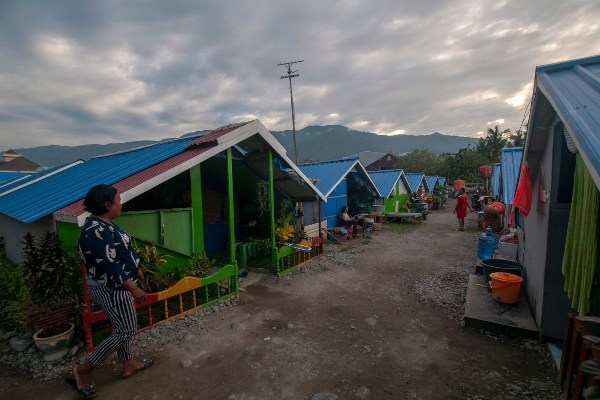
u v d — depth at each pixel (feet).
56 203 18.67
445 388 11.60
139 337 15.52
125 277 10.91
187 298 20.13
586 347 9.23
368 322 17.13
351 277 25.34
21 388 12.09
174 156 22.18
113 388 11.94
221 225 34.35
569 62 13.26
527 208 17.12
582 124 8.16
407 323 16.98
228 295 20.66
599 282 10.28
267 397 11.35
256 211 35.88
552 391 11.16
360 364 13.25
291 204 34.78
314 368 13.01
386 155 182.60
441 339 15.16
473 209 76.33
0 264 24.06
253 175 31.71
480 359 13.38
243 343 15.07
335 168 48.26
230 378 12.45
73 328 14.24
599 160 6.63
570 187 13.48
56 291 14.20
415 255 32.55
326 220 43.09
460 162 144.15
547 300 14.10
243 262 27.84
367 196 53.42
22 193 26.73
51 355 13.50
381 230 49.44
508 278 17.54
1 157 152.15
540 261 15.23
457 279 24.16
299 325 16.92
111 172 22.81
